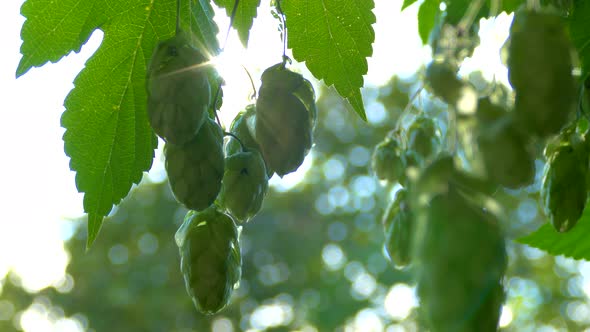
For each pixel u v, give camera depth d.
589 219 0.60
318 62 0.60
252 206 0.52
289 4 0.60
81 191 0.60
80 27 0.59
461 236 0.31
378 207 3.46
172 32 0.59
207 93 0.48
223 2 0.59
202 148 0.49
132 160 0.60
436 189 0.32
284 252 3.43
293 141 0.49
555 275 3.37
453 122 0.37
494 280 0.30
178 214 3.46
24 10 0.59
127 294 3.27
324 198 3.59
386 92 3.52
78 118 0.60
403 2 0.67
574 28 0.51
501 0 0.53
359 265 3.39
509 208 3.05
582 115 0.51
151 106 0.48
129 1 0.59
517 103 0.37
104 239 3.43
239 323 3.37
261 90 0.50
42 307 3.44
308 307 3.38
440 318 0.30
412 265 0.32
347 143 3.68
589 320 3.36
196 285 0.51
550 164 0.48
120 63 0.59
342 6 0.60
